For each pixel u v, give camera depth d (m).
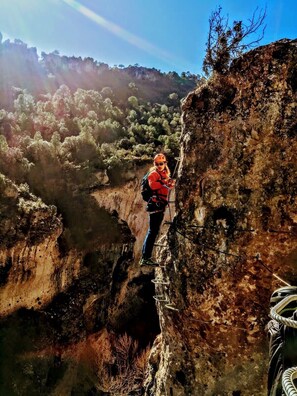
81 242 27.75
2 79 57.56
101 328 27.36
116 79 74.19
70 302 25.09
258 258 5.08
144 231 34.66
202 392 5.71
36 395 20.33
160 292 6.88
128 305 32.19
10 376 19.80
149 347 26.97
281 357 2.26
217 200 5.42
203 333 5.59
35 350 21.64
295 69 4.91
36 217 23.66
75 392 22.58
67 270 25.94
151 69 83.50
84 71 71.75
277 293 2.95
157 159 6.12
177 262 5.87
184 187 5.81
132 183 33.47
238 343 5.32
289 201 4.93
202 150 5.66
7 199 23.53
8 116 35.72
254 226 5.11
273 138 5.02
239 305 5.25
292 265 4.92
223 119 5.46
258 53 5.20
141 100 65.62
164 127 45.31
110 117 46.06
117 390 22.59
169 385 6.38
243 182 5.22
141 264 6.19
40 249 23.22
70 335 23.92
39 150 30.42
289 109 4.92
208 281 5.41
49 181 29.48
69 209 29.06
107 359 25.80
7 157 27.94
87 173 31.58
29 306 23.22
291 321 2.06
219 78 5.59
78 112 43.72
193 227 5.64
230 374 5.40
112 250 29.77
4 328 21.44
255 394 5.15
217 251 5.35
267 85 5.08
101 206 31.50
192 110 5.92
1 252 21.47
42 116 38.56
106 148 36.00
